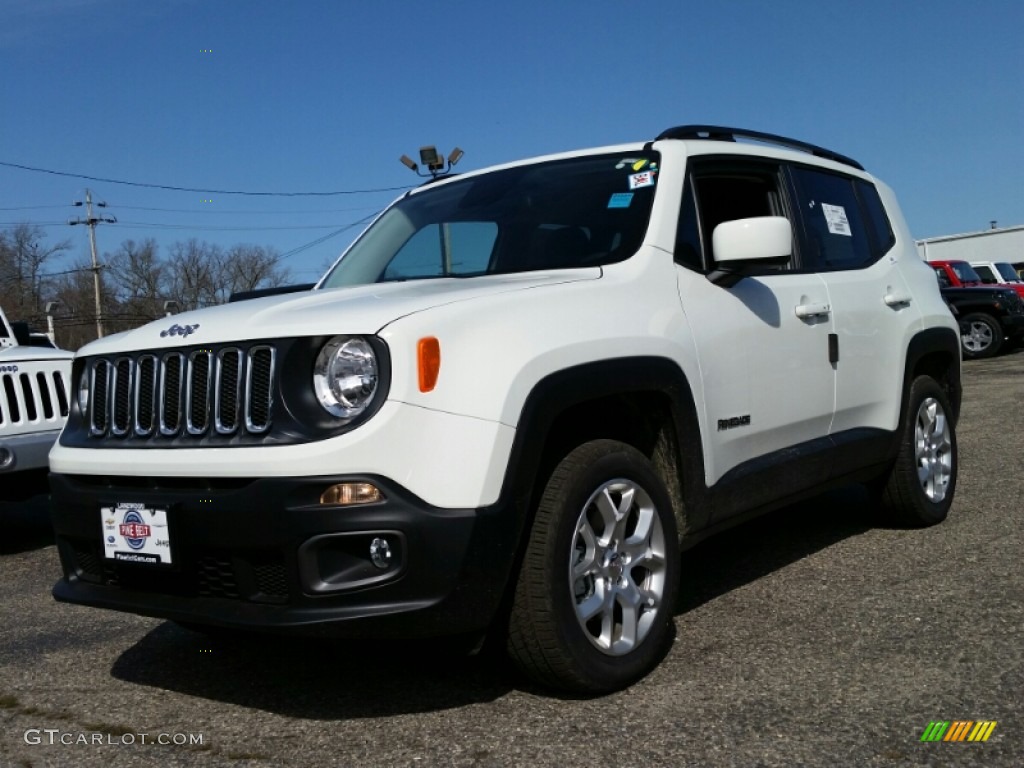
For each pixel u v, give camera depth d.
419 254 4.22
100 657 3.88
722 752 2.70
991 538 4.86
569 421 3.35
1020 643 3.40
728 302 3.88
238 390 2.95
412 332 2.83
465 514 2.79
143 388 3.22
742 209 4.32
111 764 2.86
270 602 2.90
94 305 54.97
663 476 3.64
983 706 2.92
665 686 3.20
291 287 4.45
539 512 3.04
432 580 2.77
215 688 3.46
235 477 2.88
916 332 5.10
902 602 3.94
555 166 4.32
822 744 2.72
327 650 3.79
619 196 3.93
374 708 3.17
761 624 3.78
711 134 4.29
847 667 3.28
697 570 4.64
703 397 3.64
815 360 4.32
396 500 2.74
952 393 5.57
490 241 4.04
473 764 2.71
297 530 2.77
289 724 3.08
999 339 17.69
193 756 2.88
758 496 3.98
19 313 55.34
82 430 3.42
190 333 3.13
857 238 5.04
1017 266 32.12
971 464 6.91
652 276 3.62
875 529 5.23
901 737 2.74
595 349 3.20
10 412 6.18
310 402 2.85
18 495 6.35
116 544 3.15
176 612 3.03
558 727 2.93
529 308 3.13
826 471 4.42
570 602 3.03
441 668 3.50
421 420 2.79
